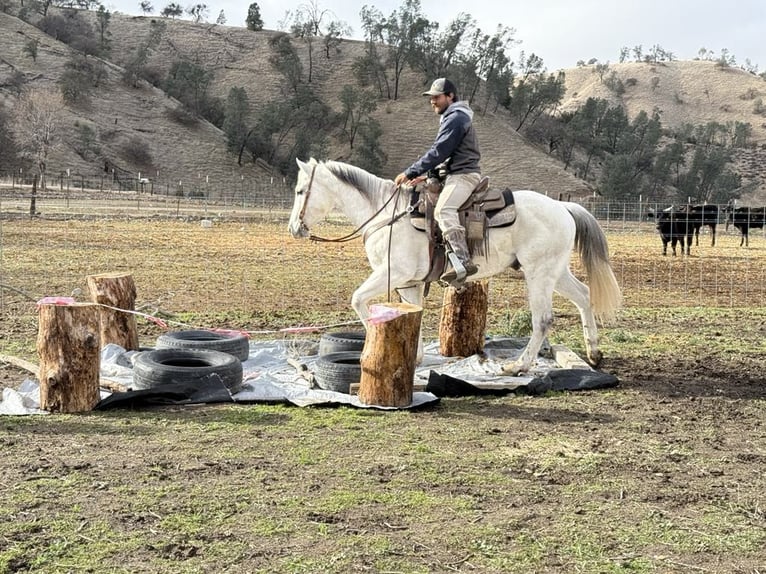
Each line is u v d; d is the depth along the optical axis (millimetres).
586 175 118312
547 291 8031
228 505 4676
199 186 89875
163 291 14391
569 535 4367
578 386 7930
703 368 9094
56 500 4707
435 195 7723
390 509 4672
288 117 116125
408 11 141000
